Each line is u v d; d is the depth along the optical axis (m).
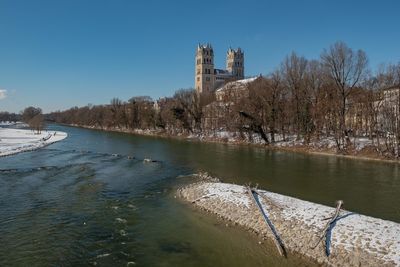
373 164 58.28
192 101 134.38
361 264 20.61
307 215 27.12
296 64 88.19
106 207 33.25
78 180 45.03
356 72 75.69
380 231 23.38
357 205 33.12
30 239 25.27
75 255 22.94
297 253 23.16
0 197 35.94
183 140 113.88
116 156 70.38
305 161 61.97
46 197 36.28
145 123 162.88
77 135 141.12
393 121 66.12
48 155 71.31
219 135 110.19
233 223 28.70
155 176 48.47
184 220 29.64
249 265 21.81
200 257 22.92
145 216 30.72
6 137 115.44
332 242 23.03
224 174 49.53
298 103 86.44
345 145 72.25
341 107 76.50
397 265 19.73
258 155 71.06
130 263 22.03
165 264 21.97
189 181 44.91
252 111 91.50
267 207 29.66
